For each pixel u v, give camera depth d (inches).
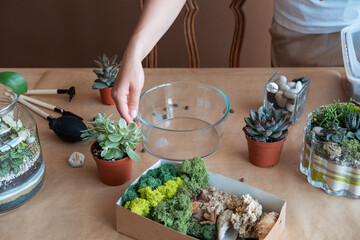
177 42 98.3
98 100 49.9
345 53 45.9
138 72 39.7
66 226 34.4
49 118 45.8
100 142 35.9
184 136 43.4
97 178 39.3
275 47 64.1
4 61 108.0
